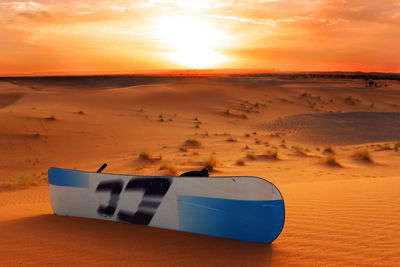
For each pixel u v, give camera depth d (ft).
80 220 16.19
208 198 13.67
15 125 109.60
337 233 14.19
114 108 171.22
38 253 11.99
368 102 244.42
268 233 12.73
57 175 17.42
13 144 92.84
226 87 250.57
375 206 18.98
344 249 12.32
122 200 15.51
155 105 188.14
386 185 26.78
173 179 14.37
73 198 16.89
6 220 17.46
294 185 30.99
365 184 28.02
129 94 206.80
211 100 209.36
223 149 88.17
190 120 155.94
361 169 50.65
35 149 90.27
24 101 186.80
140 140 105.81
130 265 10.93
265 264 11.03
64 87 439.22
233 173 50.88
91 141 101.14
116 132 116.06
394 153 66.18
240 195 13.11
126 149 92.02
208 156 73.92
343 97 252.42
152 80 571.28
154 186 14.82
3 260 11.35
